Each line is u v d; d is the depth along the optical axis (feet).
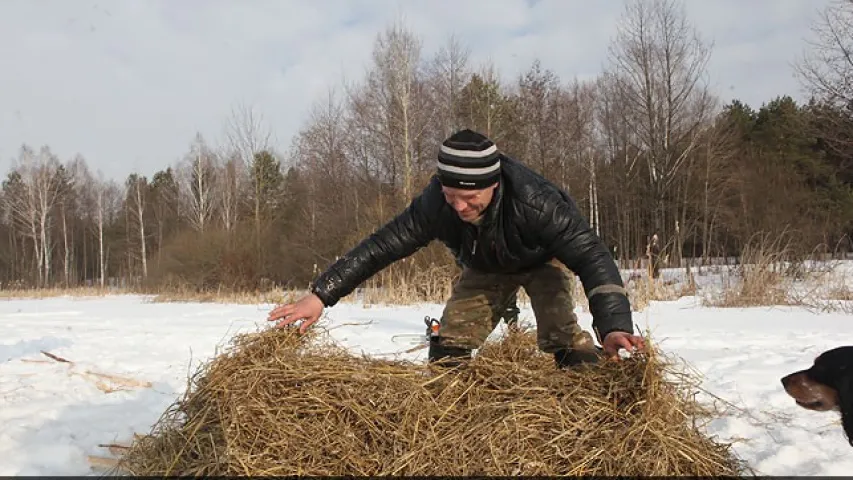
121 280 145.59
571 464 8.48
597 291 9.88
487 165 9.83
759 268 39.93
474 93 95.55
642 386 8.95
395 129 93.35
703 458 8.65
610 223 115.03
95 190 187.73
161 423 10.02
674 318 32.01
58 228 175.11
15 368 18.84
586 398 9.14
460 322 12.19
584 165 105.81
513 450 8.63
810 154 111.24
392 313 37.19
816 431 12.48
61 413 13.94
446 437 8.86
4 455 11.12
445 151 9.91
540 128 101.50
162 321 36.70
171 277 76.48
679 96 83.10
